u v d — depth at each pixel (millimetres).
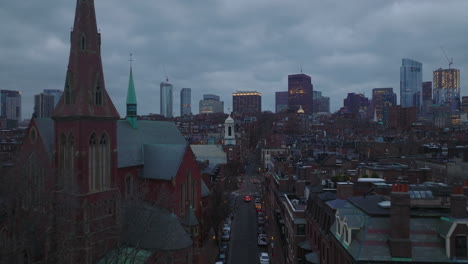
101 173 50125
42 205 46562
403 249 28406
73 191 45625
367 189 47156
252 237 81062
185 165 61812
